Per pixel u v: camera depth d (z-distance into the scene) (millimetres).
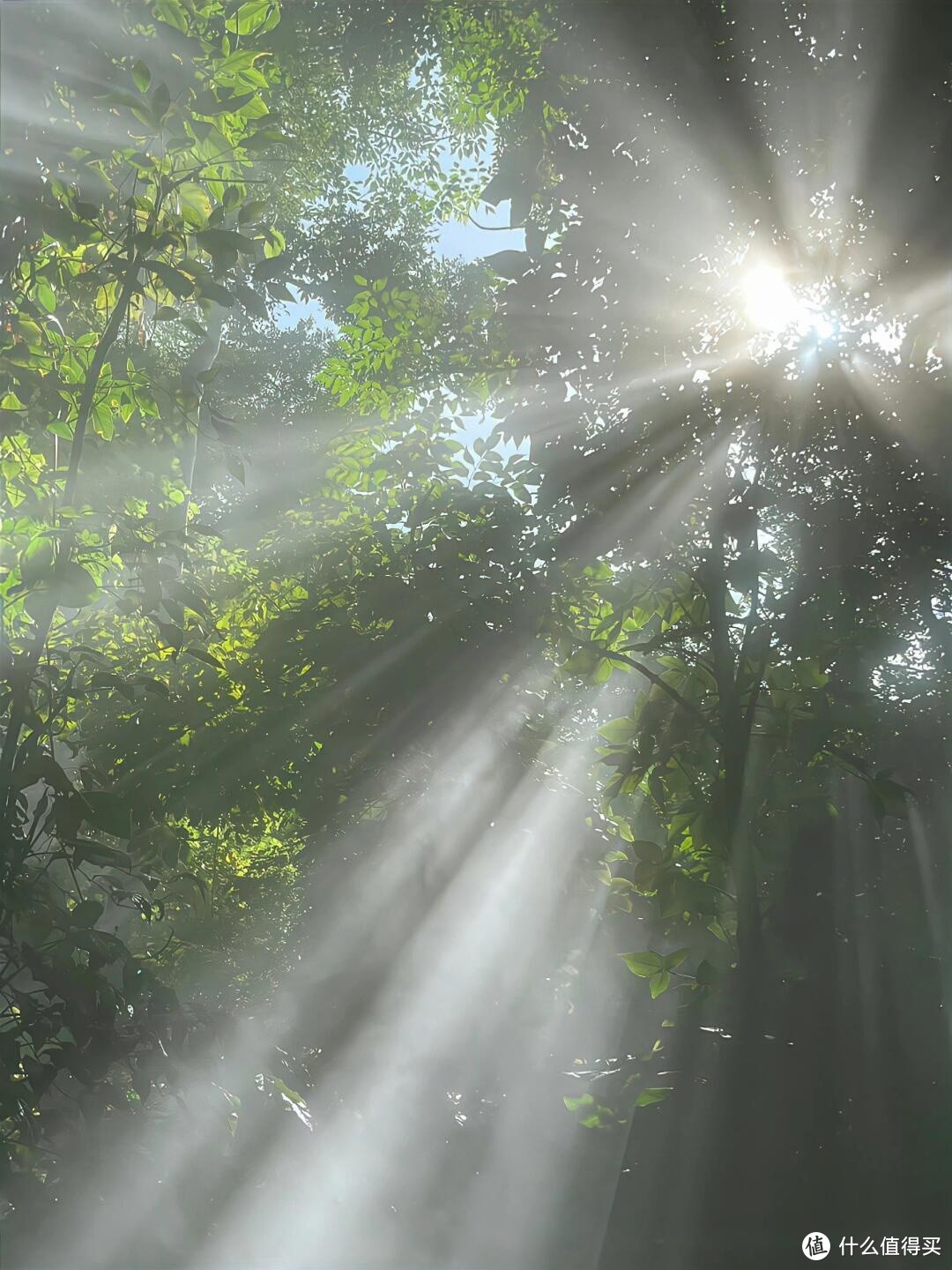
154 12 3389
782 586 5137
